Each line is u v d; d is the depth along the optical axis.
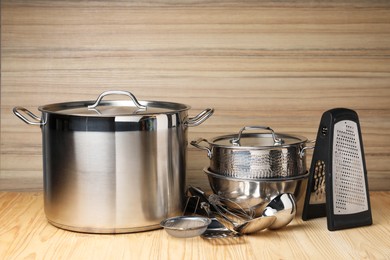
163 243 1.42
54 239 1.44
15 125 1.89
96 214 1.46
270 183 1.54
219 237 1.46
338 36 1.88
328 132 1.52
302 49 1.88
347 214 1.54
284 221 1.49
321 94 1.90
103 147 1.43
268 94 1.89
